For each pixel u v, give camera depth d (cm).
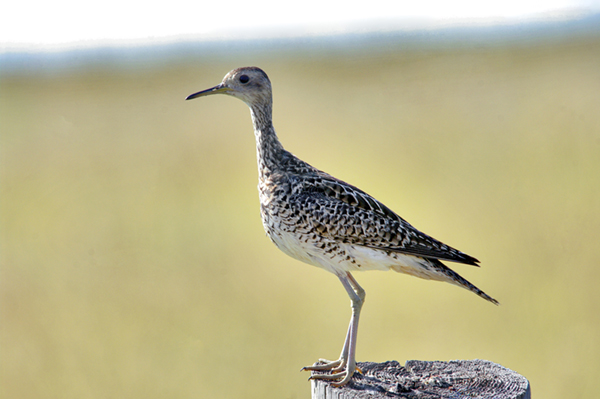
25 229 1505
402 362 975
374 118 2498
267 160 658
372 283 1233
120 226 1492
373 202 627
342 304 1143
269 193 639
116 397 911
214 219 1510
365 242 615
